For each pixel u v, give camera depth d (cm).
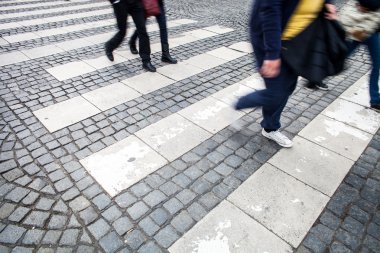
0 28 691
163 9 491
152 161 309
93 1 985
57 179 283
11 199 262
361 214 256
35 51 570
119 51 582
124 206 258
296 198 271
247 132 356
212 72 509
